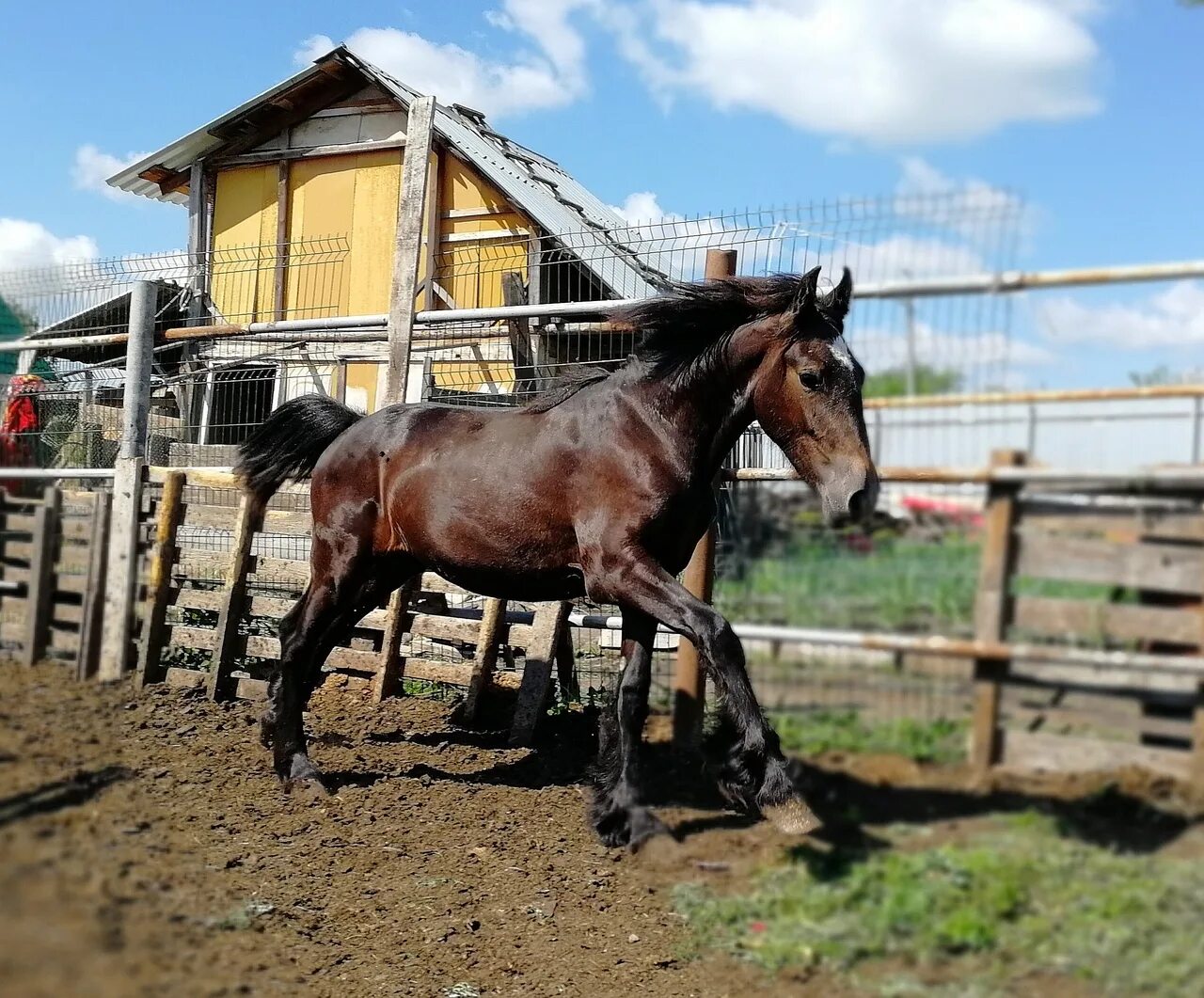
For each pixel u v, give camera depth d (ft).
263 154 48.14
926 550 12.94
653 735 16.17
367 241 46.11
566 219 40.96
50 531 10.50
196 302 35.27
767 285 13.35
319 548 15.99
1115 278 11.58
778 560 14.49
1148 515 11.10
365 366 37.35
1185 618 10.94
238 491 20.06
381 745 17.29
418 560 15.42
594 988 10.47
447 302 43.16
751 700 12.19
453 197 43.83
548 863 13.17
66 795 8.77
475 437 14.80
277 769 15.35
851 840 11.35
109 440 23.61
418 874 12.88
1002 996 8.84
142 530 20.49
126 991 6.79
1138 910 9.44
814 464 12.75
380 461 15.55
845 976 9.81
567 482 13.78
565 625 18.16
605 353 21.83
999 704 11.82
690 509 13.50
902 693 13.00
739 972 10.36
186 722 17.74
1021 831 10.76
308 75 45.62
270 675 18.33
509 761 16.62
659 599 12.79
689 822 13.61
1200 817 10.59
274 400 32.63
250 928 10.71
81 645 10.52
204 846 12.71
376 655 19.58
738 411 13.39
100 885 7.71
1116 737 11.35
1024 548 11.68
